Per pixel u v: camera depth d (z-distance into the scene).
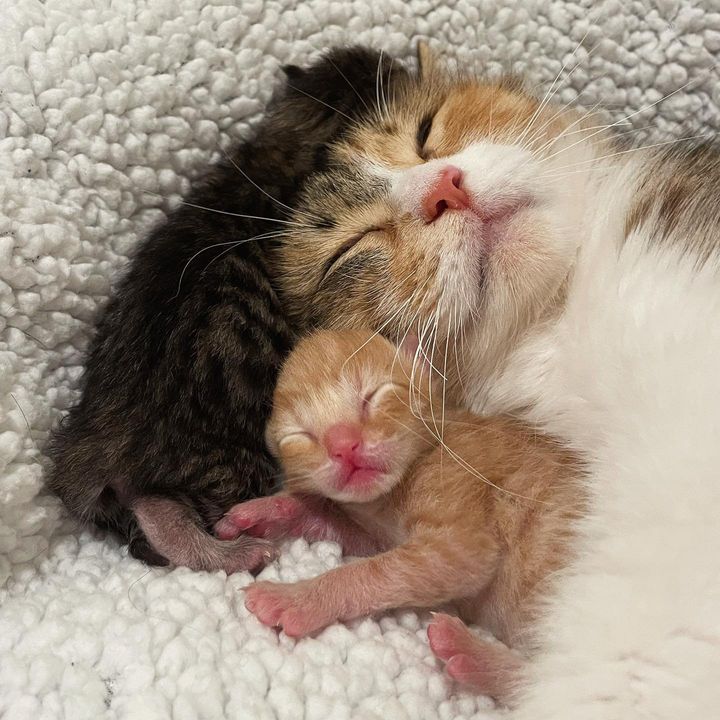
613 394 0.21
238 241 0.25
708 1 0.29
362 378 0.22
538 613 0.20
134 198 0.26
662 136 0.29
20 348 0.23
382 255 0.23
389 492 0.22
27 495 0.22
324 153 0.26
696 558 0.17
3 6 0.24
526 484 0.21
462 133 0.24
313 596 0.20
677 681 0.17
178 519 0.22
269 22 0.28
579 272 0.22
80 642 0.19
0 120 0.23
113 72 0.25
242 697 0.18
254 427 0.23
